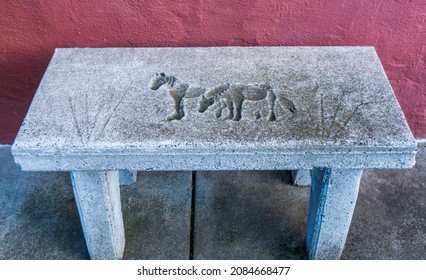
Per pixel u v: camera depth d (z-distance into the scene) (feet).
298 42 8.07
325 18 7.80
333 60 7.43
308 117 6.47
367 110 6.57
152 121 6.46
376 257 7.80
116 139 6.19
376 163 6.30
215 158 6.24
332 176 6.61
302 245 7.97
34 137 6.21
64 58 7.52
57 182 8.84
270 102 6.73
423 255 7.82
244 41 8.05
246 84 7.05
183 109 6.64
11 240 8.02
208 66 7.38
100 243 7.45
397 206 8.46
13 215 8.34
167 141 6.17
